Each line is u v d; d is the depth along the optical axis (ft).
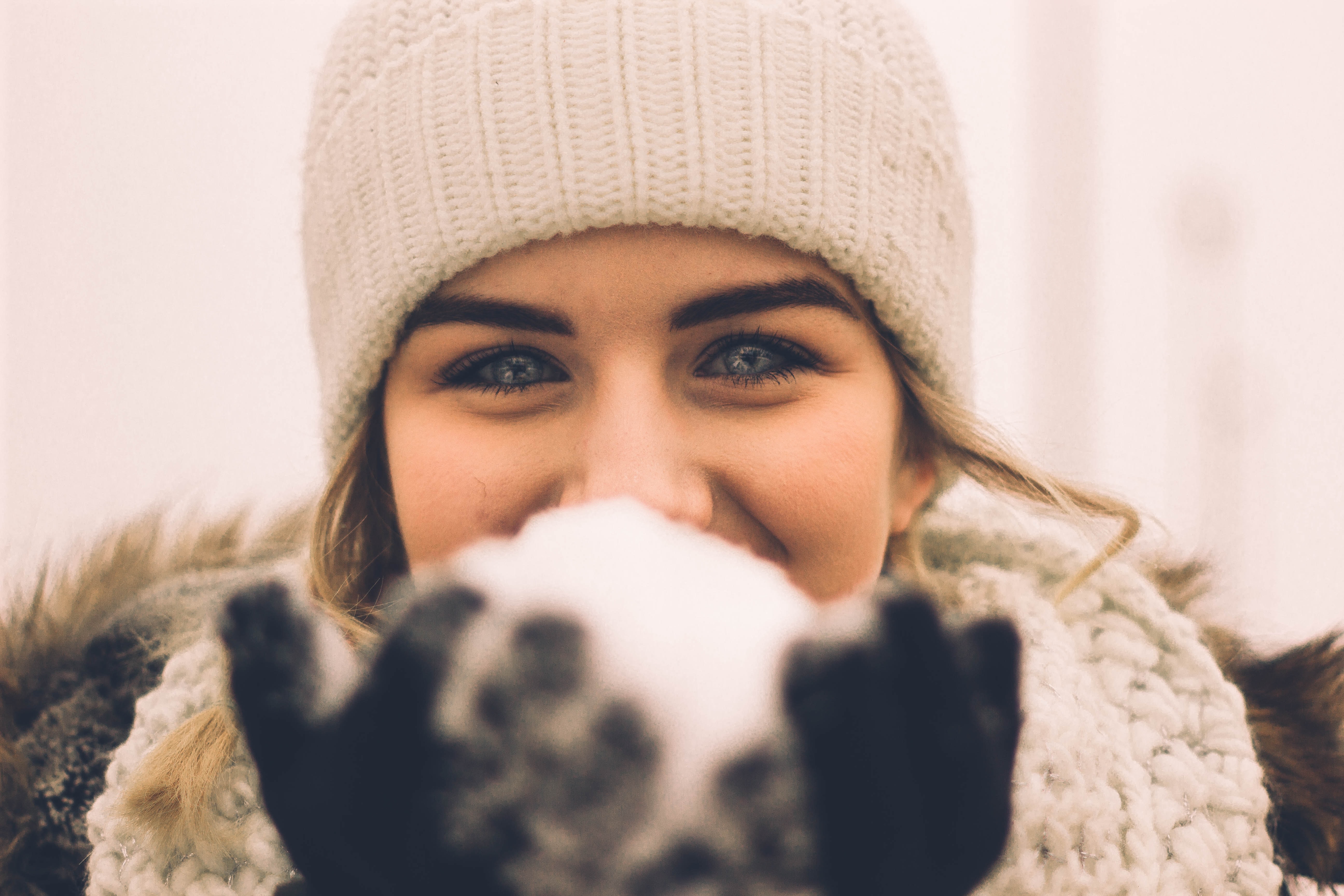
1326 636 1.90
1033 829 1.60
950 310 1.79
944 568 1.96
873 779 0.85
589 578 0.87
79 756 1.82
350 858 0.91
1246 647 1.92
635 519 0.95
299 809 0.96
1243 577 3.17
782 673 0.85
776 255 1.61
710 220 1.57
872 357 1.68
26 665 1.87
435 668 0.85
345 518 1.79
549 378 1.62
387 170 1.65
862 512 1.64
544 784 0.82
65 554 1.98
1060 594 1.85
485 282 1.60
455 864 0.83
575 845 0.82
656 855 0.82
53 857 1.78
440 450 1.62
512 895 0.83
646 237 1.57
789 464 1.59
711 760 0.82
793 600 0.92
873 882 0.86
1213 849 1.66
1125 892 1.62
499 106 1.59
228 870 1.61
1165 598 1.96
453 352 1.63
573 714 0.81
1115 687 1.77
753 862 0.83
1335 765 1.81
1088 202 5.02
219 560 2.08
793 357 1.63
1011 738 0.97
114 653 1.90
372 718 0.89
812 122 1.62
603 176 1.57
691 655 0.84
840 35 1.66
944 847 0.91
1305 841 1.80
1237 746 1.71
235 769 1.64
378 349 1.69
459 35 1.62
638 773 0.81
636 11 1.58
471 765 0.83
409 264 1.64
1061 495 1.88
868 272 1.65
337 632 1.12
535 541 0.92
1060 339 4.97
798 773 0.83
